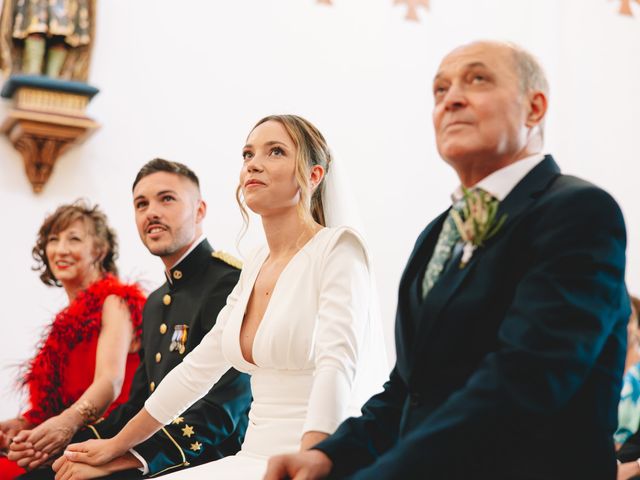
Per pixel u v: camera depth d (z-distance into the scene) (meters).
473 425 1.83
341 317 2.76
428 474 1.82
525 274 2.02
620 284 1.95
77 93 6.20
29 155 6.23
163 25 6.74
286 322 2.88
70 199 6.40
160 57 6.71
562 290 1.90
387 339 7.02
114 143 6.55
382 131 7.22
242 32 6.93
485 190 2.13
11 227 6.25
